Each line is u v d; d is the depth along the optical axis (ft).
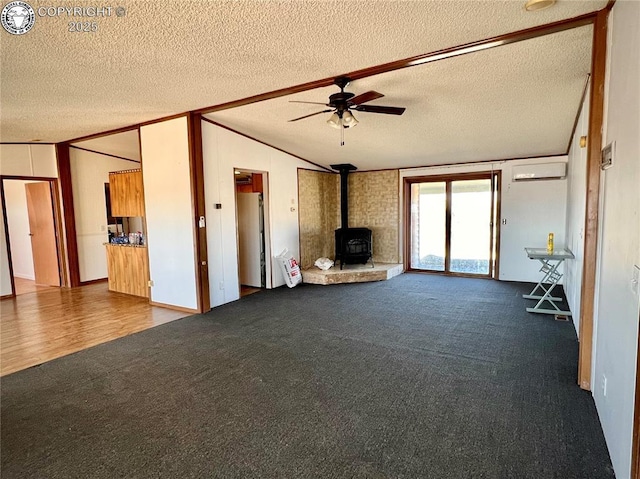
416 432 7.42
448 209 23.59
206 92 12.76
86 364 10.93
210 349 11.93
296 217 22.49
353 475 6.27
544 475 6.18
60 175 21.47
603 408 7.37
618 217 6.77
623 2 6.91
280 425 7.75
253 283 21.29
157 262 17.33
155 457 6.83
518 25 8.40
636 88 5.91
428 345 11.94
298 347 11.96
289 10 7.51
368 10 7.60
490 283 21.13
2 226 19.08
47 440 7.40
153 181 17.01
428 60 10.11
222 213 17.35
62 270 22.06
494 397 8.68
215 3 7.17
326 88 12.54
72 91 11.94
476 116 14.92
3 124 15.76
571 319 14.35
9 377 10.16
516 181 21.18
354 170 25.63
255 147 19.20
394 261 25.14
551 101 13.16
